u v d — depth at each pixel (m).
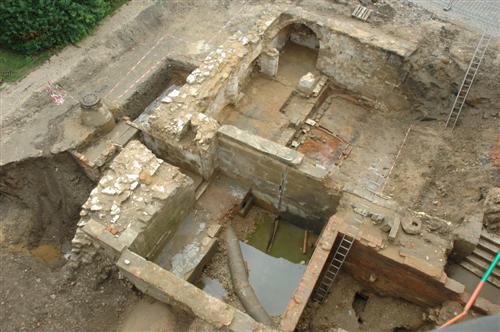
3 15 13.31
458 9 15.51
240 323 8.07
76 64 14.19
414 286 9.55
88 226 9.62
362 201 10.08
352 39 13.94
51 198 12.64
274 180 11.58
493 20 15.07
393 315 10.15
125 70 14.58
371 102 15.05
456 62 13.29
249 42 13.56
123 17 15.59
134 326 9.98
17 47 14.13
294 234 12.62
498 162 11.59
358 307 10.66
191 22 16.11
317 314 10.18
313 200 11.32
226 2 16.69
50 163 12.36
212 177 12.69
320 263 9.10
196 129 11.45
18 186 12.54
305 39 16.11
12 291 10.58
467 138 13.02
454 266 10.02
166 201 10.36
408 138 13.97
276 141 13.51
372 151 13.80
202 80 12.46
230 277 11.30
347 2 15.61
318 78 15.34
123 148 11.76
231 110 14.27
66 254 12.18
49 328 10.05
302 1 15.98
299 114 14.40
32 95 13.34
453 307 8.95
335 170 13.19
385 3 15.61
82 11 14.56
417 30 14.50
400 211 9.84
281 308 11.06
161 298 9.90
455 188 11.93
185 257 11.15
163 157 12.84
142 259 9.05
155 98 14.93
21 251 11.75
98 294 10.55
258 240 12.42
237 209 12.47
